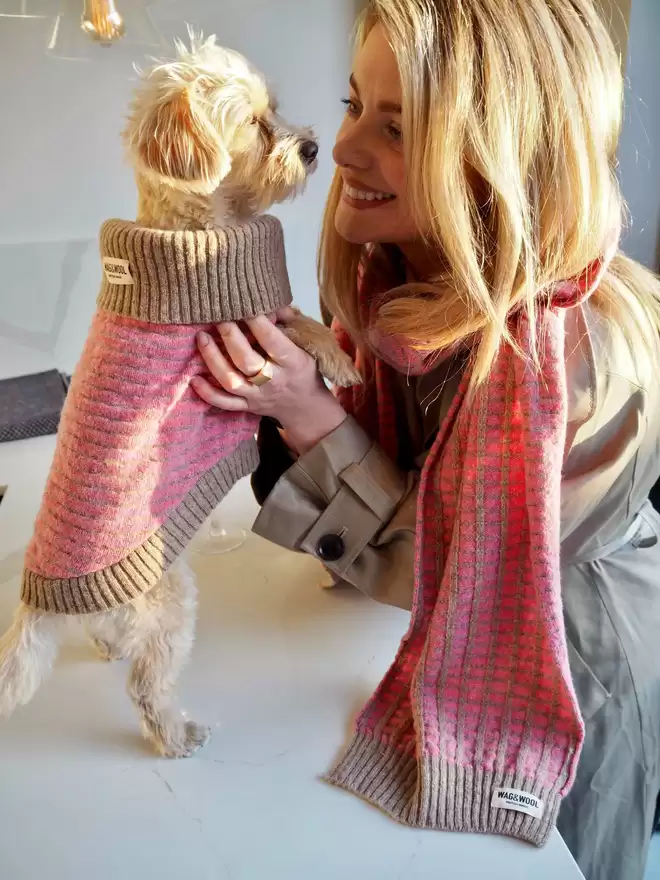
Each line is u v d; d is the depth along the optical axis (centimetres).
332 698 76
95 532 67
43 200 152
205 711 74
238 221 82
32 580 69
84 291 162
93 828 62
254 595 93
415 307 74
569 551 79
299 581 96
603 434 70
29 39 137
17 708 76
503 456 67
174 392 70
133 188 157
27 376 160
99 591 67
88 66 143
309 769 68
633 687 83
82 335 165
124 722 75
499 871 58
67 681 80
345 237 80
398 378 89
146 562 69
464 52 60
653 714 85
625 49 108
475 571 68
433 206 64
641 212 120
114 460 68
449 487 72
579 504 72
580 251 64
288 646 84
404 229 76
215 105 73
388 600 81
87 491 68
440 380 83
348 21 155
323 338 82
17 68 139
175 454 72
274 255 75
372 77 69
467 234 63
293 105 159
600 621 82
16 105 142
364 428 94
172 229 75
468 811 62
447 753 65
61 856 60
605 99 64
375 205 76
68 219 155
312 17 152
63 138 148
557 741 66
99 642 81
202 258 68
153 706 69
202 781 67
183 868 59
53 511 69
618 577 83
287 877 58
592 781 86
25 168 148
